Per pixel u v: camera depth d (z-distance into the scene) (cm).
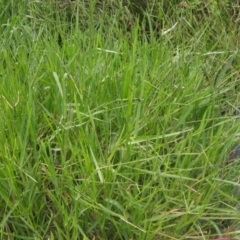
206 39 256
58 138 181
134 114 193
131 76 205
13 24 248
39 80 205
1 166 175
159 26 278
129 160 179
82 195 166
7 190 175
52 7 275
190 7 262
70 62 211
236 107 215
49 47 224
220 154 186
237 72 229
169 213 172
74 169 182
